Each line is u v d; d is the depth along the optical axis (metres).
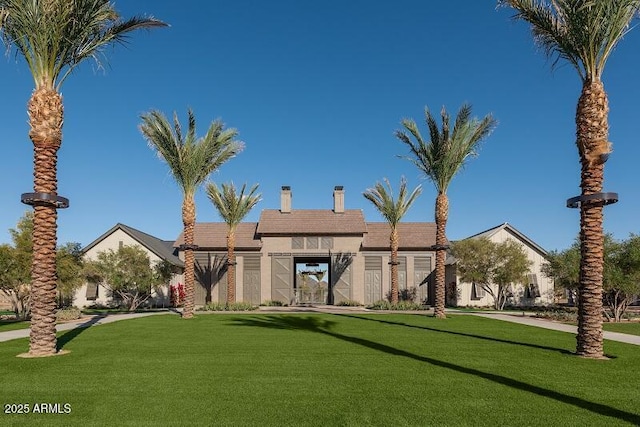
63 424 6.11
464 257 32.91
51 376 8.88
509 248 32.38
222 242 39.47
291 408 6.82
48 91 11.91
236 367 9.79
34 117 11.73
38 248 11.64
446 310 31.69
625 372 9.50
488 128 23.86
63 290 25.00
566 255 26.20
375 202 32.78
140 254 31.38
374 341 13.95
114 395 7.51
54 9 11.68
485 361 10.62
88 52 12.77
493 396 7.52
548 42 13.30
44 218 11.76
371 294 38.66
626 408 6.89
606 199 11.48
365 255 39.06
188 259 23.81
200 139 23.75
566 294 36.25
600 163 12.03
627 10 11.69
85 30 12.48
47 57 11.91
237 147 24.73
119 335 15.34
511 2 13.06
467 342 13.88
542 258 36.75
